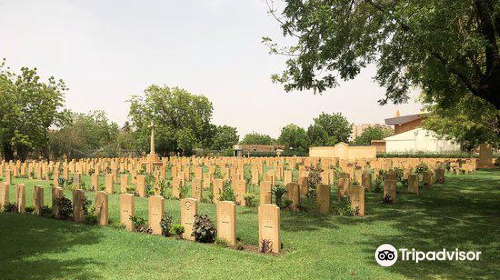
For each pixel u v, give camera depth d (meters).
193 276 7.52
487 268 7.93
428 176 21.06
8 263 8.25
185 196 17.97
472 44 11.04
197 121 63.97
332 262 8.33
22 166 29.23
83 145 57.16
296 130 77.31
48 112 46.28
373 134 85.75
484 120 28.81
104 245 9.71
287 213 14.05
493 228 11.43
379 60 15.45
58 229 11.41
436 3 10.45
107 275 7.57
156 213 11.10
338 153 44.81
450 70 12.52
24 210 14.31
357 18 14.88
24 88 45.44
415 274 7.58
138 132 62.19
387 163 31.31
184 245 9.62
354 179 21.53
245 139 102.31
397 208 15.01
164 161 36.38
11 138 44.81
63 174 25.77
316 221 12.64
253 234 10.83
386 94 16.95
